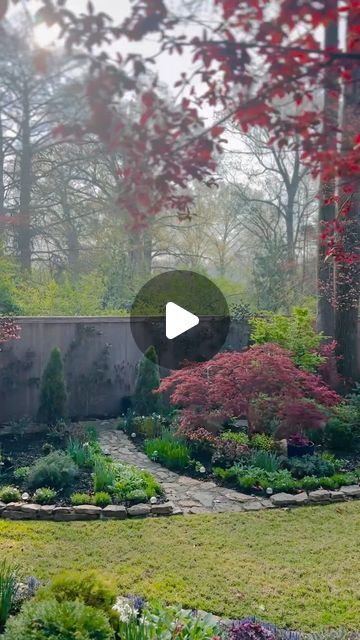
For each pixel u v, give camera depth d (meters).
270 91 1.57
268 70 1.54
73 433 6.82
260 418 6.31
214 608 3.11
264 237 10.45
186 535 4.22
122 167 1.57
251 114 1.59
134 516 4.64
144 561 3.73
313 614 3.08
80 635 2.17
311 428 6.37
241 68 1.52
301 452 6.08
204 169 1.60
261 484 5.29
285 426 6.18
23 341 7.56
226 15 1.44
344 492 5.18
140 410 7.95
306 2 1.43
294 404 6.00
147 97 1.45
